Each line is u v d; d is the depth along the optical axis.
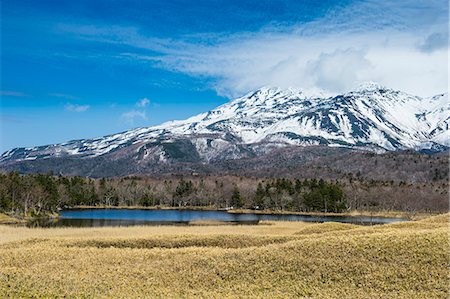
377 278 26.27
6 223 98.00
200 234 44.44
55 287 25.20
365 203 173.38
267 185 184.25
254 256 30.66
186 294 25.02
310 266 28.27
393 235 32.03
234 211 166.38
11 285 25.09
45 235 55.97
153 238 42.25
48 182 141.62
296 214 152.00
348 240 31.59
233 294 25.05
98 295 24.02
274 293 25.06
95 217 125.25
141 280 27.72
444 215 49.03
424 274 26.02
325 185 171.62
